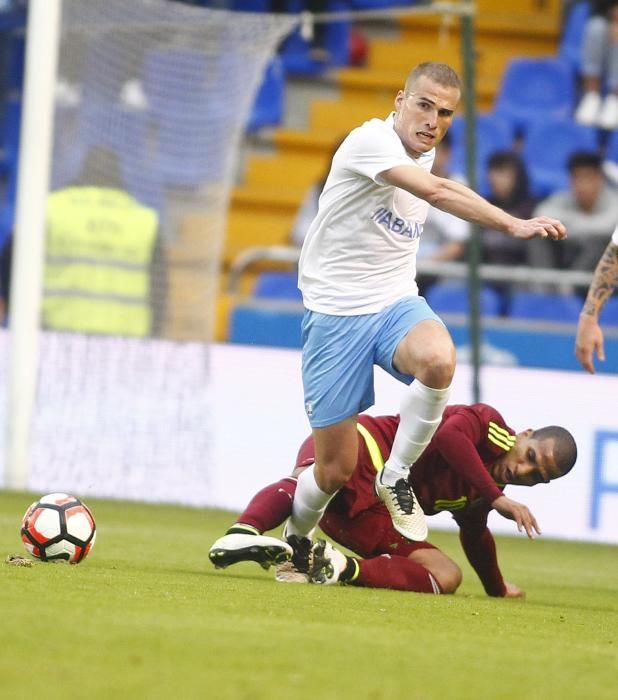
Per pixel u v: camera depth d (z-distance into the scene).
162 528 30.34
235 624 12.76
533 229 15.36
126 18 41.94
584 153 47.66
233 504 38.03
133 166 41.41
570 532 36.38
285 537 19.33
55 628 11.54
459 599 17.88
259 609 14.30
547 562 29.45
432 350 17.31
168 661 10.38
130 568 18.98
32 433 38.31
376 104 55.28
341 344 18.22
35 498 34.69
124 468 38.72
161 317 40.44
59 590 14.56
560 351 40.91
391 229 18.02
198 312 40.69
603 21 52.22
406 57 56.34
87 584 15.50
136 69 42.00
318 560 18.05
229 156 42.25
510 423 36.69
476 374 35.31
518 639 13.42
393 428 19.62
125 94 41.81
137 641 11.19
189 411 38.47
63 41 41.25
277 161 53.47
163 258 40.75
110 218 40.56
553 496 36.47
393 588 18.52
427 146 17.61
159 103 42.09
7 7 50.53
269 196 51.97
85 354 39.06
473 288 35.19
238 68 42.69
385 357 18.02
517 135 52.28
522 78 53.81
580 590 22.59
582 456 36.41
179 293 40.66
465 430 18.56
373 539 19.19
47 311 39.78
